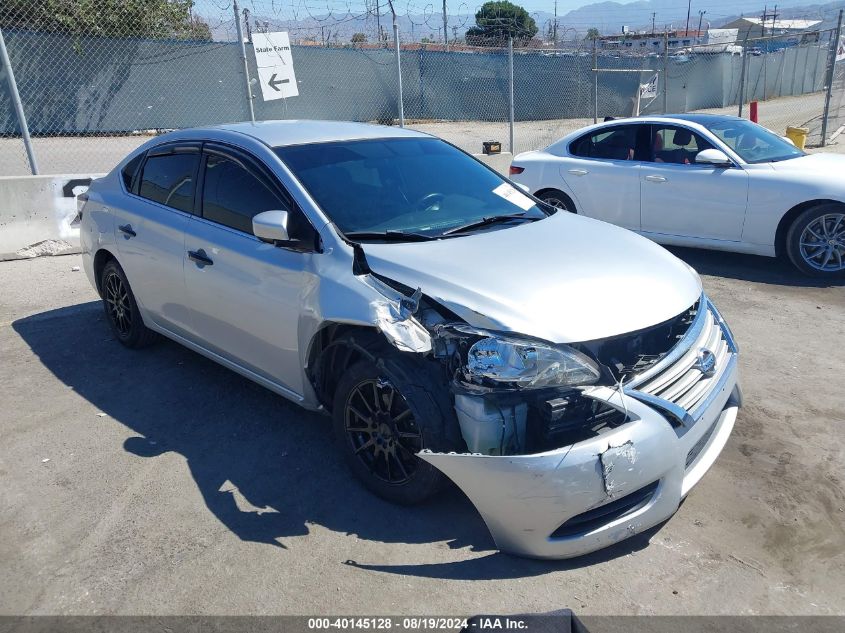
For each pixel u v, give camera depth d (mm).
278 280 3748
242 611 2836
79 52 17281
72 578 3035
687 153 7590
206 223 4289
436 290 3205
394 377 3182
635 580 2975
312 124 4664
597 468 2836
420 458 3227
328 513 3438
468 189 4348
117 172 5312
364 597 2896
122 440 4145
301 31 15609
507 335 2963
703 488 3605
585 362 2938
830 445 3977
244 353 4160
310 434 4172
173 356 5309
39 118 17219
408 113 22219
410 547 3184
